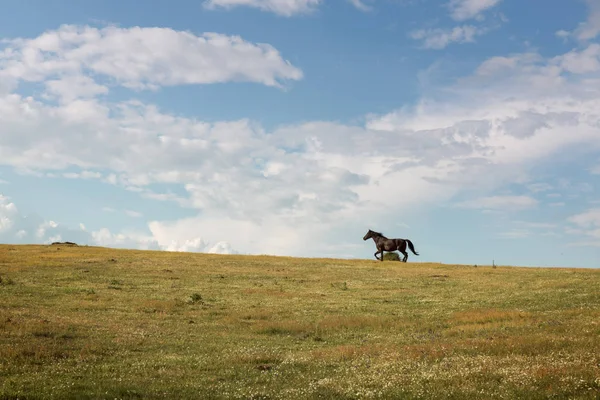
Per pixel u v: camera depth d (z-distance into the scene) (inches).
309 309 1565.0
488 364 690.8
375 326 1262.3
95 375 719.1
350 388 614.5
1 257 2568.9
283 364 812.0
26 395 589.3
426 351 840.3
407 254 3011.8
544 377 591.2
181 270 2400.3
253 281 2151.8
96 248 3292.3
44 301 1517.0
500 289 1838.1
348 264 2763.3
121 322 1266.0
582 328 974.4
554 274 2185.0
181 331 1186.0
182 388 650.2
